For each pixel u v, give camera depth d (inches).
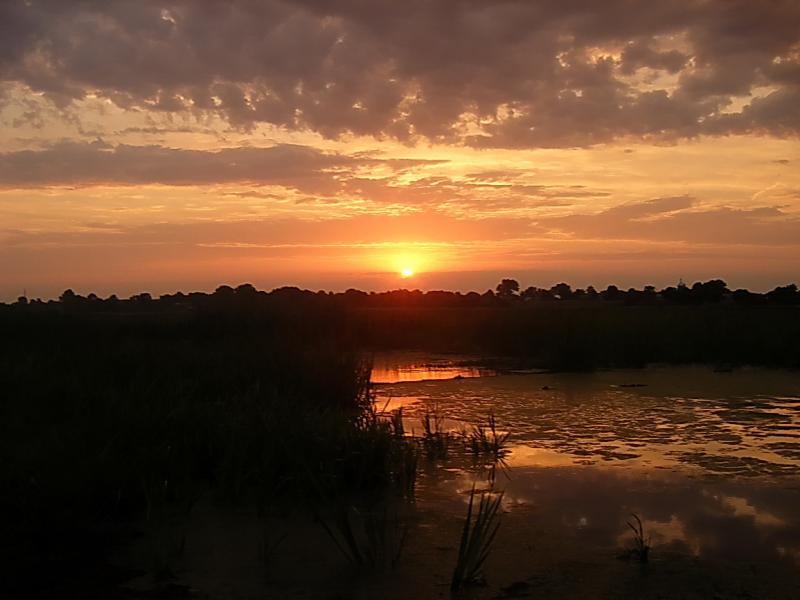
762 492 305.1
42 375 444.5
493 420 434.0
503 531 263.1
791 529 262.5
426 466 351.9
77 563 236.5
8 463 295.6
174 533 263.6
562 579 222.2
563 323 858.8
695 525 267.0
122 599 211.0
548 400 524.7
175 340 679.7
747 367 699.4
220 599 211.3
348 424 360.2
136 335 695.7
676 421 448.1
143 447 315.9
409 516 281.1
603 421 449.7
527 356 786.2
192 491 296.7
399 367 716.0
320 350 542.6
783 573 225.6
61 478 284.2
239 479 296.7
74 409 376.8
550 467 346.6
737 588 215.5
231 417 351.6
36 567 232.7
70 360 501.0
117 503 281.6
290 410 367.9
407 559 238.8
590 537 256.4
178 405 370.0
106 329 709.9
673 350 743.7
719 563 233.1
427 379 636.7
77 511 273.3
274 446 314.8
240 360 506.9
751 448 378.6
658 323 847.1
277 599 211.0
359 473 313.6
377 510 289.0
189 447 327.9
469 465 351.9
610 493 305.6
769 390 563.8
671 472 335.6
